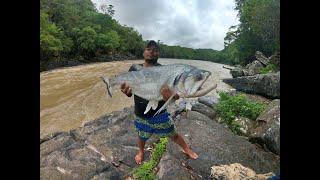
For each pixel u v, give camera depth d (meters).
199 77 2.78
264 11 32.16
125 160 5.00
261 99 12.15
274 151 5.36
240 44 37.84
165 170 4.21
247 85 13.32
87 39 43.47
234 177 3.98
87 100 13.11
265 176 3.97
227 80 15.10
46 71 28.31
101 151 5.14
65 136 5.88
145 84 3.05
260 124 6.23
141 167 4.37
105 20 55.00
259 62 22.23
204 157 4.87
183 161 4.71
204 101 8.23
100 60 45.47
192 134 5.64
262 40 35.09
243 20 37.19
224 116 7.04
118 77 3.19
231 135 5.70
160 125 4.21
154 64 3.67
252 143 5.83
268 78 12.31
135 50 55.00
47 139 6.00
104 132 6.08
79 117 10.66
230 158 4.92
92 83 18.20
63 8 47.81
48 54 34.91
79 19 50.41
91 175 4.44
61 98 13.84
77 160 4.72
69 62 37.75
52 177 4.29
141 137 4.41
